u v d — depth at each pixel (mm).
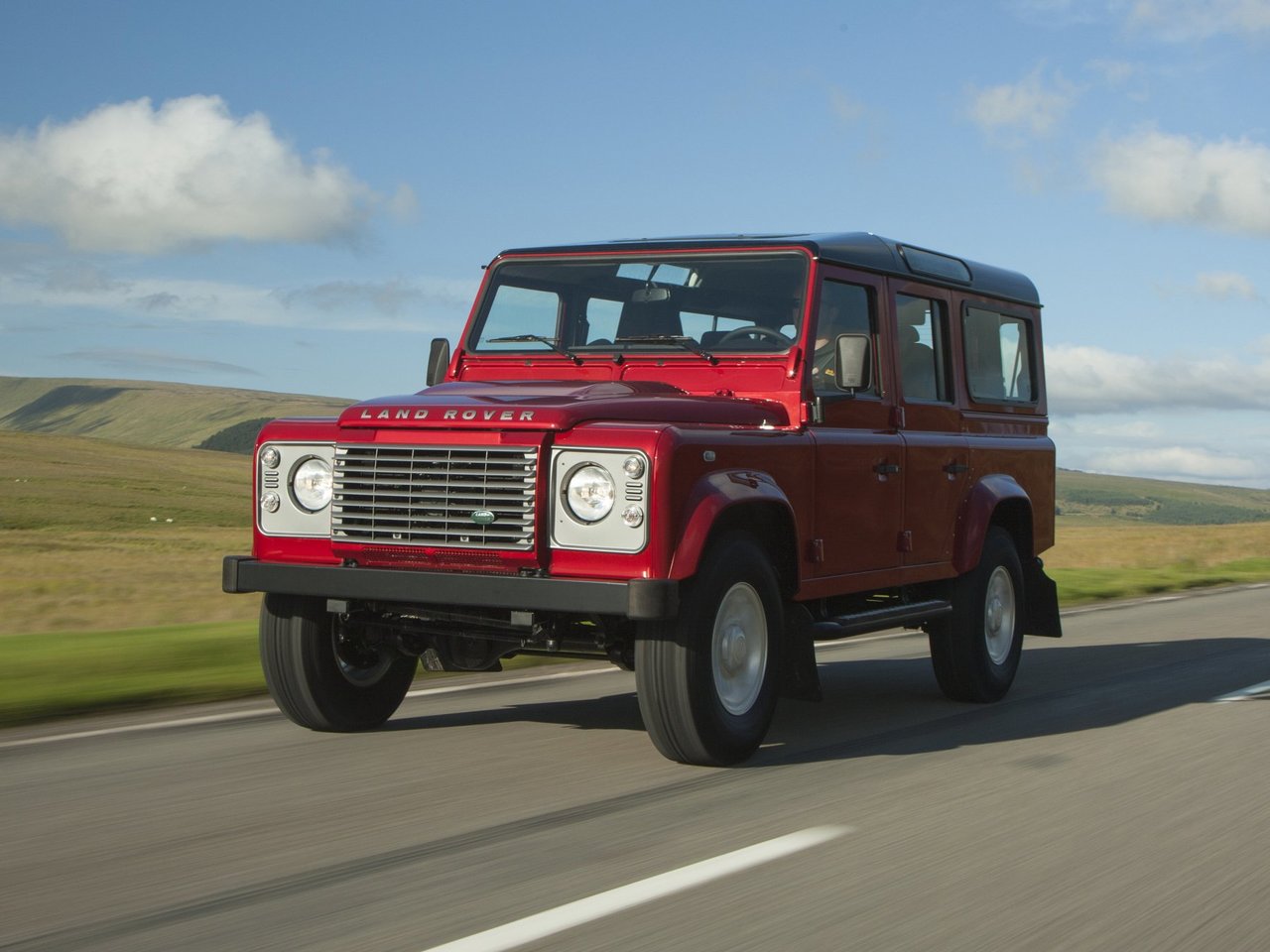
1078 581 20016
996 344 9195
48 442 157750
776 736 7250
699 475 6000
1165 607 16609
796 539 6625
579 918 3949
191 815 5238
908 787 5848
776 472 6547
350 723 7094
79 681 8414
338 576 6309
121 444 170250
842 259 7363
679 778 5996
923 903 4160
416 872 4438
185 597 25219
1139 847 4887
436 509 6125
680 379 7176
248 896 4164
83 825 5074
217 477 140125
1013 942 3820
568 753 6578
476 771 6133
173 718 7512
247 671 9078
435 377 7812
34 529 87500
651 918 3963
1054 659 11055
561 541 5934
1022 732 7395
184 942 3734
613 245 7672
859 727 7574
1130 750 6820
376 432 6328
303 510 6559
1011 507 9078
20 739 6832
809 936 3828
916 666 10562
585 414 6016
